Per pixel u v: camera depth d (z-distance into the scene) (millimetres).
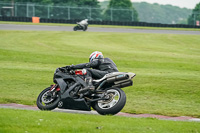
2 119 20812
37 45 86688
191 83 45656
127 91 40469
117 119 23375
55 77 27562
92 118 23125
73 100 25750
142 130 20000
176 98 37312
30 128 19062
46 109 26828
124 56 73000
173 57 75188
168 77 50000
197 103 35250
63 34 121125
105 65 26641
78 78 26594
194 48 98875
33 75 49062
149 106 33469
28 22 186625
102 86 25953
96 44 96312
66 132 18547
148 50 87875
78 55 71438
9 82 43500
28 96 36281
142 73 53250
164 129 20859
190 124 23719
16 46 82438
